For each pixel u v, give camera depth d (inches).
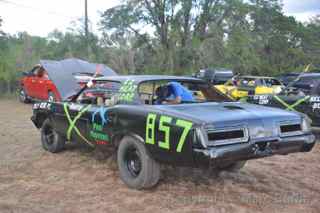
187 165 165.5
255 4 1273.4
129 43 1016.2
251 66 1124.5
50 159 258.5
